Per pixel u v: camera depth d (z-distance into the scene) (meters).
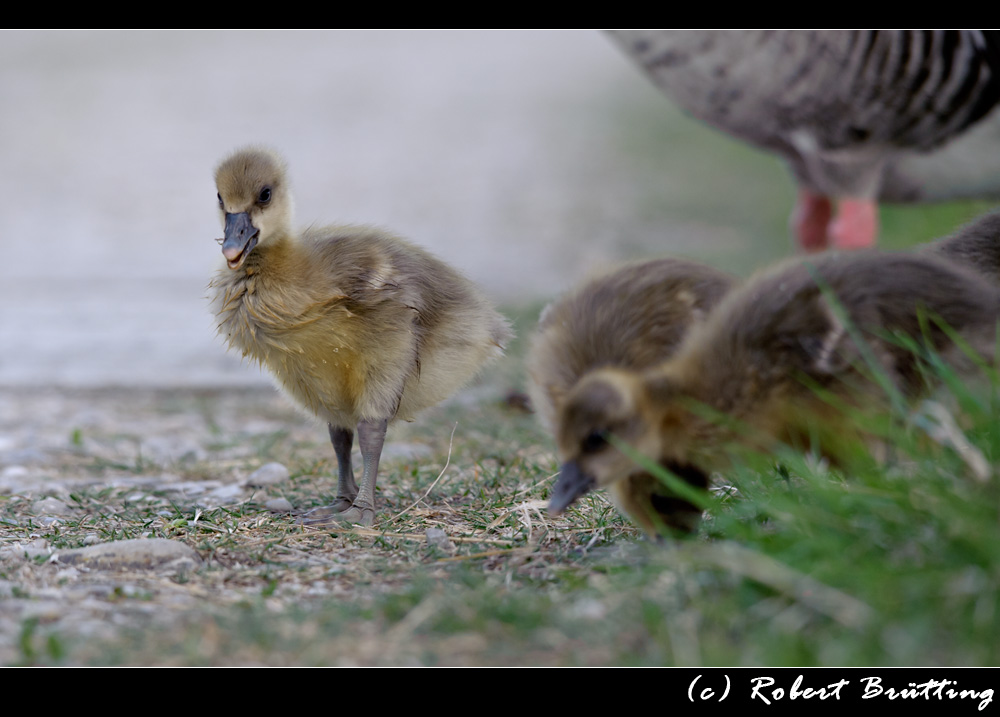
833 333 8.07
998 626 6.49
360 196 36.78
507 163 44.53
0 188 37.50
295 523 10.14
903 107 15.01
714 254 26.56
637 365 8.84
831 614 6.72
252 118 54.72
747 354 8.22
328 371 10.64
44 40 77.62
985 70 14.80
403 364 10.59
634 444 8.09
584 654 6.87
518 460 12.34
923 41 14.62
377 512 10.56
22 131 48.66
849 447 8.36
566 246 29.05
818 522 7.51
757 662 6.48
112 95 60.09
